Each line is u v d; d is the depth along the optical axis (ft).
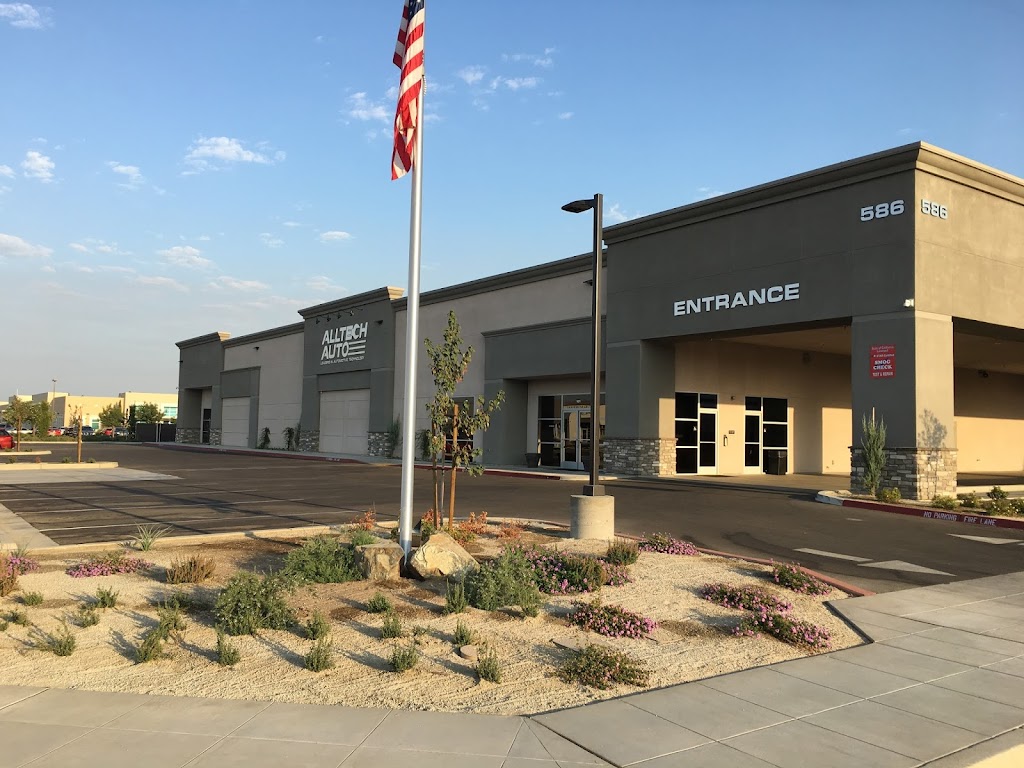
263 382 171.73
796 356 104.42
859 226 66.28
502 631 23.41
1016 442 135.54
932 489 61.98
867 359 65.00
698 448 92.63
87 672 19.20
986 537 45.88
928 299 63.21
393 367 128.36
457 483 80.28
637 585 29.86
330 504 59.06
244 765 13.85
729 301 76.23
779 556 38.50
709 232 78.59
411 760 14.25
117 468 104.88
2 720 15.90
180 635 22.41
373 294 133.59
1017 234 71.61
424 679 19.12
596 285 41.65
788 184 70.69
